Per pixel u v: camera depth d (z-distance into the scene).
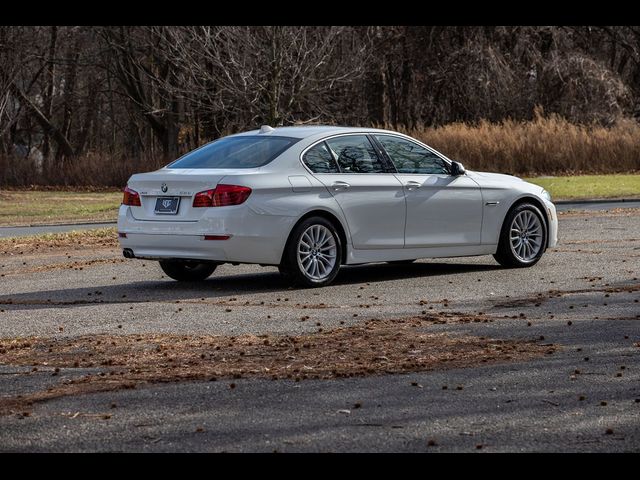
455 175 14.64
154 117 63.75
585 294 12.30
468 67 58.41
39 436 6.29
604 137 46.97
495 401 7.04
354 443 6.06
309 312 11.27
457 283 13.65
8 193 44.56
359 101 60.31
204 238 12.74
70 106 72.19
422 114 62.97
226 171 13.01
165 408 6.93
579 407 6.86
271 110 43.62
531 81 58.56
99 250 19.42
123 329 10.28
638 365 8.22
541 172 46.47
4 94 58.56
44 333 10.15
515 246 15.23
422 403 6.99
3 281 14.95
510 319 10.56
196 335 9.84
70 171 49.53
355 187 13.62
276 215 12.95
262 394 7.30
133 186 13.48
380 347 9.04
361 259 13.76
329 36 45.16
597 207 28.94
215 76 46.91
